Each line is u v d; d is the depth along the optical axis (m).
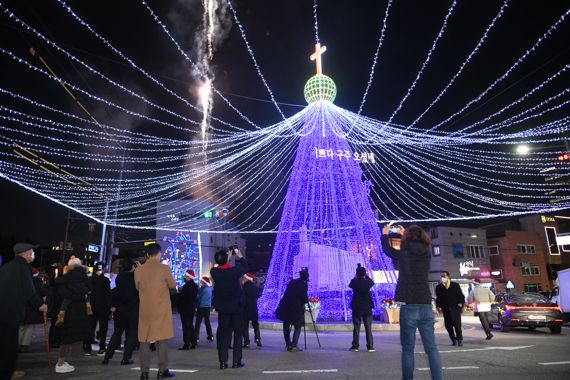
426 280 4.45
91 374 6.30
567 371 5.98
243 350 8.98
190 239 46.38
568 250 46.31
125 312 7.41
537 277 43.69
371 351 8.49
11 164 14.76
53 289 10.30
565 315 18.77
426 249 4.54
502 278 42.62
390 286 15.11
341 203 15.38
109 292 8.98
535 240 45.31
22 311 5.07
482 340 10.80
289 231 15.59
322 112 15.92
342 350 8.76
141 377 5.82
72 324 6.68
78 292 6.71
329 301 14.88
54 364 7.42
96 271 9.05
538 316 13.55
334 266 15.00
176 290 6.36
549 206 27.72
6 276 5.00
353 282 8.88
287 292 9.03
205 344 10.27
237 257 7.52
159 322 5.93
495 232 47.06
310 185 15.59
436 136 16.61
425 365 6.50
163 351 5.95
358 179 15.78
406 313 4.37
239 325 6.80
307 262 15.09
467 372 5.92
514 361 6.94
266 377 5.77
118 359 7.89
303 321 9.00
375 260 15.36
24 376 6.18
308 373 6.02
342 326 13.48
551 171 29.02
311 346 9.59
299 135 16.41
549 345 9.39
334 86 16.31
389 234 4.80
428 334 4.33
